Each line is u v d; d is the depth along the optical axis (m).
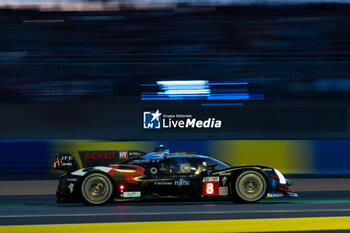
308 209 11.40
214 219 9.84
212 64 27.25
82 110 24.50
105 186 12.57
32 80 25.84
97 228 8.91
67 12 30.77
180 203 13.14
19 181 21.39
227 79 25.69
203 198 12.61
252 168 12.62
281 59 27.52
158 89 24.89
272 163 22.98
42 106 24.42
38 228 8.98
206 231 8.53
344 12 30.16
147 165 12.88
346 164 22.98
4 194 17.02
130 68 26.44
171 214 10.63
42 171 22.67
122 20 30.39
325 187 18.58
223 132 24.41
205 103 24.53
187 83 24.92
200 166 12.89
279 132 24.48
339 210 11.23
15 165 22.61
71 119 24.44
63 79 25.58
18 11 30.91
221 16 30.47
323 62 26.39
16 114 24.30
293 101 24.67
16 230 8.77
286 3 30.83
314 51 27.47
